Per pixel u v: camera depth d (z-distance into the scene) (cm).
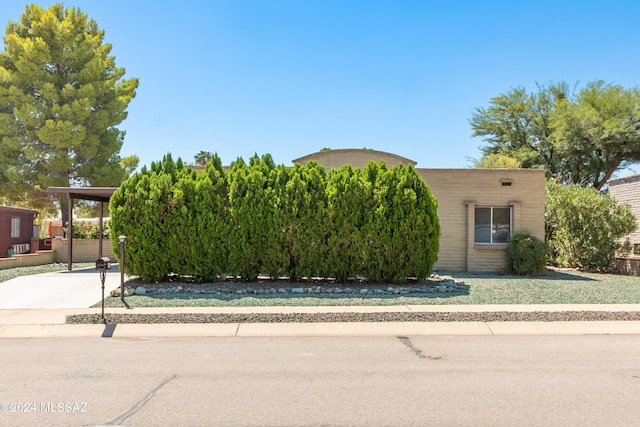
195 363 643
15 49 2738
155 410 471
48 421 443
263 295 1120
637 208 2302
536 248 1605
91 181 2939
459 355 689
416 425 436
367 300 1048
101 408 476
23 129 2814
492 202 1725
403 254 1244
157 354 692
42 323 880
